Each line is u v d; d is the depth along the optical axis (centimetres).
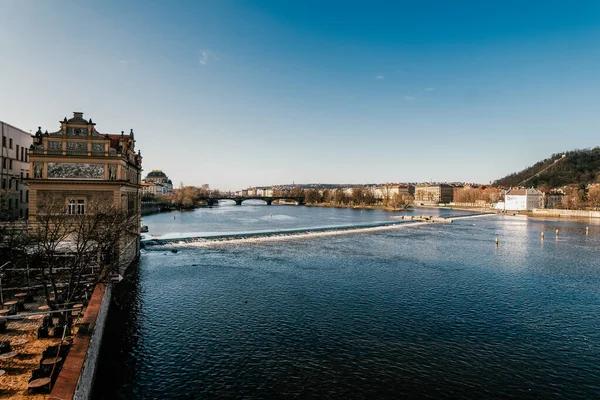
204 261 7631
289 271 6875
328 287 5841
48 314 3459
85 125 5812
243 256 8300
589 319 4625
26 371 2608
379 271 7019
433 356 3606
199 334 4009
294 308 4859
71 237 5241
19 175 8512
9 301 3938
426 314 4719
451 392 3014
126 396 2881
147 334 3984
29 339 3111
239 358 3500
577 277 6750
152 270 6750
